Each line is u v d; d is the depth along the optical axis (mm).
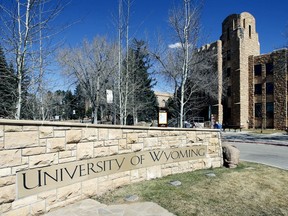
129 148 6328
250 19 42719
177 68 17531
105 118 31359
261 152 14508
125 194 5586
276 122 38469
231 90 42531
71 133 5047
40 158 4496
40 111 10398
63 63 19469
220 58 40594
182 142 7797
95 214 4512
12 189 4062
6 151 4012
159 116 10719
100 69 22281
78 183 5152
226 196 5715
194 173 7680
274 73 38906
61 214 4492
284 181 7172
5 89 7531
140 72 24375
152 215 4531
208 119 41438
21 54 6992
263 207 5168
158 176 7055
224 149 9008
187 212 4750
